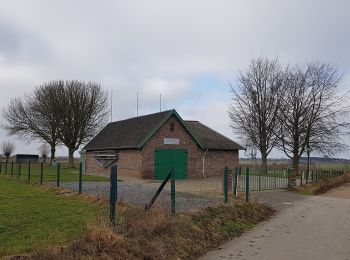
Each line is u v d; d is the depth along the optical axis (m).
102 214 11.98
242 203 16.84
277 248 10.95
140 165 34.44
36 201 16.47
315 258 9.89
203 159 37.78
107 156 40.00
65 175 36.12
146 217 10.60
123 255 8.58
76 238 8.96
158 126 34.97
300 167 54.53
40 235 9.59
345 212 18.16
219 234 12.31
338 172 47.88
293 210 18.70
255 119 51.00
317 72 49.06
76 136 57.09
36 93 58.28
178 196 19.34
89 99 58.22
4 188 21.97
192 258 9.85
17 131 59.38
